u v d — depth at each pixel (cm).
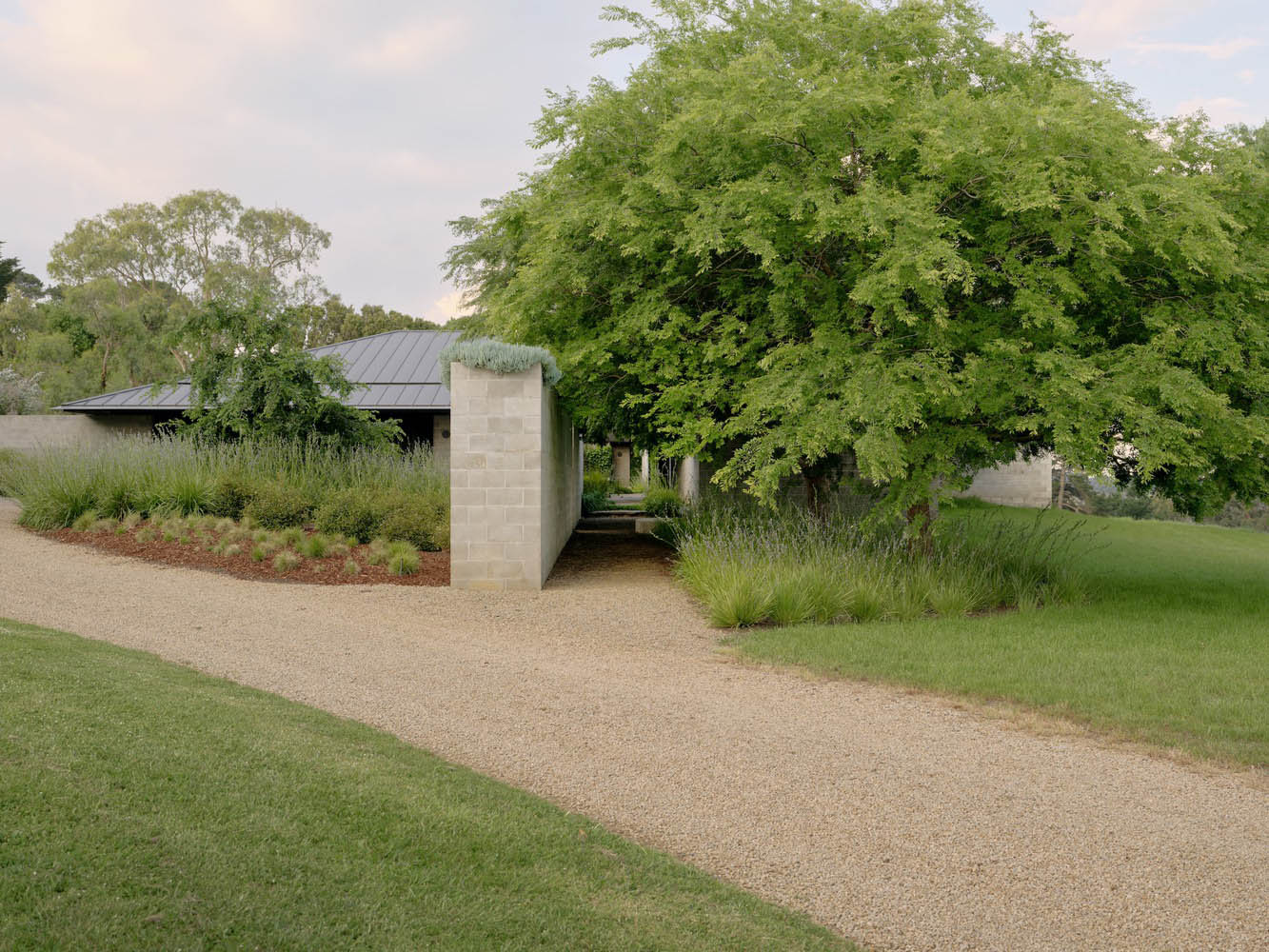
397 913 290
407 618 859
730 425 1023
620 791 442
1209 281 994
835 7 1026
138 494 1263
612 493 3559
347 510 1206
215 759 395
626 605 984
